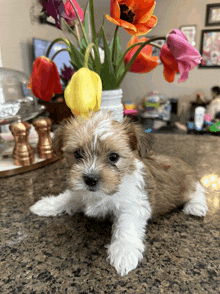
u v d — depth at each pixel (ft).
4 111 1.63
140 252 0.81
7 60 3.63
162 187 1.13
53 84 1.26
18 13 3.79
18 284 0.69
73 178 0.99
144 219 1.01
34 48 4.18
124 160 1.03
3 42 3.52
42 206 1.10
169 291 0.65
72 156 1.08
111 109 1.32
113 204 1.02
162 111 7.57
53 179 1.46
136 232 0.91
